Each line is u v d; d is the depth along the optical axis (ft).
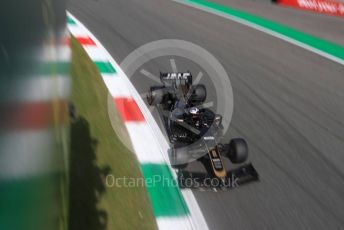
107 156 98.84
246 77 172.76
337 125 138.72
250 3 302.45
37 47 36.40
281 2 302.66
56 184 45.24
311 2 292.81
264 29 242.58
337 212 96.48
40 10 39.42
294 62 194.90
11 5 26.94
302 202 98.89
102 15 238.89
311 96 159.63
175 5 276.82
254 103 149.69
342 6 284.20
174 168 105.60
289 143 125.18
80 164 86.07
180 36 217.15
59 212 46.68
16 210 25.22
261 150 120.06
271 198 99.25
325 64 195.72
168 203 92.22
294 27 250.78
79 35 199.00
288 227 90.22
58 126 50.75
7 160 22.98
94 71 155.74
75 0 263.49
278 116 141.49
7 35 25.36
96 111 120.37
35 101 32.94
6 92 23.59
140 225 81.35
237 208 94.43
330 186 106.11
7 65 24.64
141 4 270.26
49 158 39.73
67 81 76.43
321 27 255.09
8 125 23.50
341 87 170.60
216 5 287.28
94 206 77.05
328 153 121.29
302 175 109.70
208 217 90.27
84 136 98.99
